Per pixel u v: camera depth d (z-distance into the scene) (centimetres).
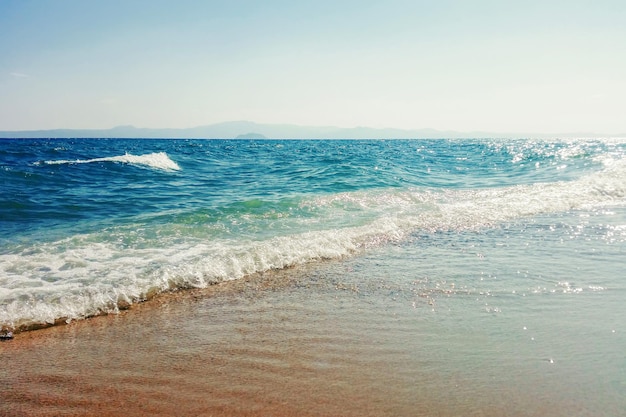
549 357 362
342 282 564
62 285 524
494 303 485
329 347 386
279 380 332
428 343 392
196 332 420
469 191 1367
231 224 879
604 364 348
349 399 306
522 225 901
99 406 301
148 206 1123
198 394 314
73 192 1318
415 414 288
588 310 461
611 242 752
